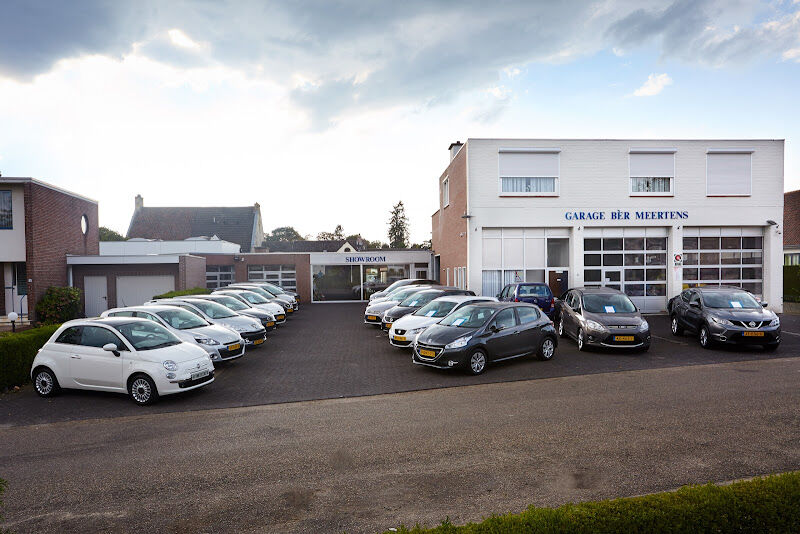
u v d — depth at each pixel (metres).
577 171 19.89
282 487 4.86
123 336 8.39
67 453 5.90
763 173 20.22
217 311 13.17
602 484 4.77
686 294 14.20
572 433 6.22
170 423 7.04
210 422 7.05
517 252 19.98
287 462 5.48
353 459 5.53
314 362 11.45
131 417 7.40
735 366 10.26
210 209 51.34
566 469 5.14
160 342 8.70
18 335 9.80
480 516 4.19
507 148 19.61
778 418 6.66
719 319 12.19
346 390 8.79
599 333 11.84
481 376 9.71
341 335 16.06
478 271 19.73
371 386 9.05
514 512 4.25
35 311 19.02
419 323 12.12
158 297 18.78
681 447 5.67
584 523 3.06
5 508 4.51
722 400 7.60
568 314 13.62
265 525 4.14
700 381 8.92
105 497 4.70
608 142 19.94
